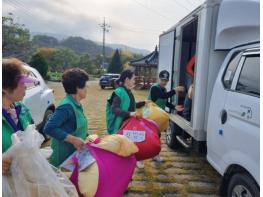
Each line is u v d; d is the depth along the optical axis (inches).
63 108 99.0
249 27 139.6
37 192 72.7
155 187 171.8
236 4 143.9
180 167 206.1
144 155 142.2
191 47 274.8
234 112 127.4
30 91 223.8
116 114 150.5
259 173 106.0
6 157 72.1
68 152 101.2
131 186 172.4
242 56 136.6
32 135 75.0
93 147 95.2
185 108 221.1
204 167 206.5
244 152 116.6
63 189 77.4
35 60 1364.4
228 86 139.7
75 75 100.7
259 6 137.6
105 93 867.4
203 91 166.7
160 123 174.4
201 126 169.6
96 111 476.4
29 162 72.6
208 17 161.0
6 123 80.0
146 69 1101.1
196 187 172.7
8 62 80.3
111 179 91.3
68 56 2603.3
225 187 136.0
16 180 72.0
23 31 1487.5
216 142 143.5
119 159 95.3
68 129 100.3
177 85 247.8
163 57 291.3
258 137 107.7
